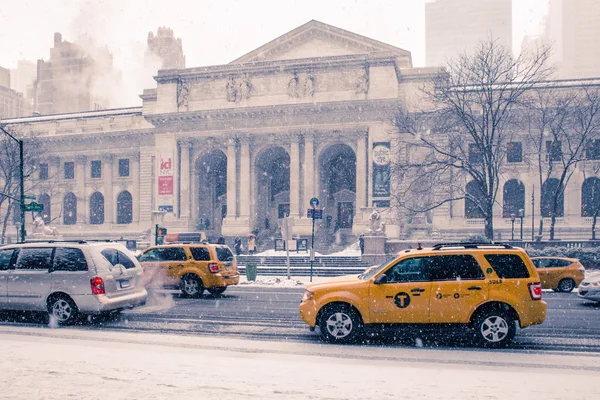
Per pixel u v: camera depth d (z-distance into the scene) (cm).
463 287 1175
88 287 1435
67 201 7881
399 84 6262
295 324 1495
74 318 1441
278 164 7100
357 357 1020
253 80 6328
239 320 1573
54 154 7800
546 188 5794
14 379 716
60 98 16088
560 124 4869
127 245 5747
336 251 5909
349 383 713
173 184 6581
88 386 680
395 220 5606
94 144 7662
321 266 4241
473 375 796
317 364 872
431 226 6075
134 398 626
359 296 1203
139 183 7488
